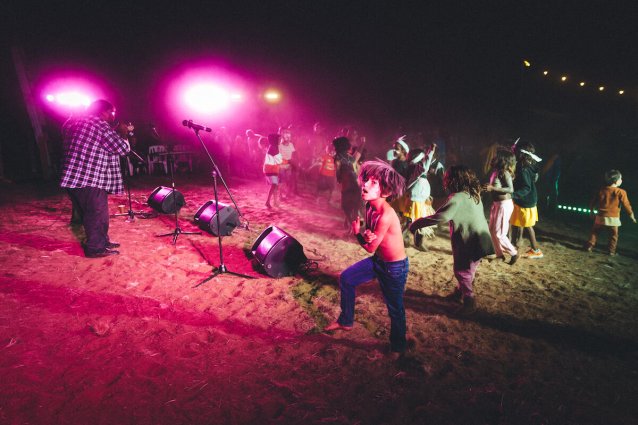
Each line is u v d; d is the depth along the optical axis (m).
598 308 4.76
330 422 2.77
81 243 6.04
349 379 3.24
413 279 5.47
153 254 5.76
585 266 6.21
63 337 3.56
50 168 11.51
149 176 13.22
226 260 5.74
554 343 3.93
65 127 5.26
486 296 4.96
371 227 3.29
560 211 10.36
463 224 4.14
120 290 4.55
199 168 15.30
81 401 2.81
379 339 3.86
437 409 2.94
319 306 4.48
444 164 12.08
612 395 3.18
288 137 9.96
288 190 10.59
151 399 2.89
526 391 3.19
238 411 2.82
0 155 10.97
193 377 3.16
